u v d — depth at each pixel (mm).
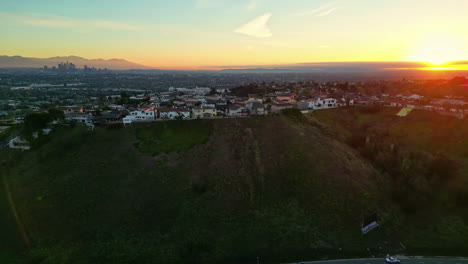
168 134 98125
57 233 64375
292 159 85938
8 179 82000
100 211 69625
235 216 69688
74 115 114375
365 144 100938
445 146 99750
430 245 62875
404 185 79438
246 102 151875
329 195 74125
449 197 77062
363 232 65375
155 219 68125
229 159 86562
